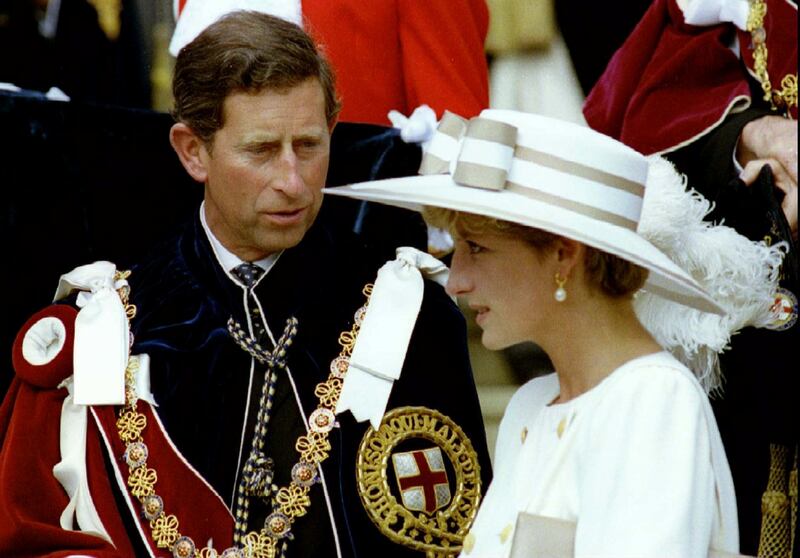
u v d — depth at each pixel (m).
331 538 10.43
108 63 17.97
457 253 8.39
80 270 11.25
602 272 8.04
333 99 10.62
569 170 8.07
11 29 17.69
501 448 8.88
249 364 10.80
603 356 8.09
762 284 9.79
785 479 11.80
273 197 10.28
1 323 11.70
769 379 11.63
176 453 10.49
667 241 8.86
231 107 10.16
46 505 10.54
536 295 8.14
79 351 10.72
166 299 10.96
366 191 8.45
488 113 8.52
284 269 10.91
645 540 7.39
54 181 11.84
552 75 18.69
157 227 12.09
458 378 11.10
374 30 14.22
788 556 11.75
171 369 10.73
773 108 13.12
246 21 10.34
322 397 10.72
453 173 8.43
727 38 13.50
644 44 13.80
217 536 10.34
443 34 14.34
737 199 12.00
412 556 10.54
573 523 7.87
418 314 11.08
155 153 12.11
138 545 10.41
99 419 10.59
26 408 10.79
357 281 11.19
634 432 7.70
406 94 14.46
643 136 13.36
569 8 18.48
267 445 10.63
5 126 11.70
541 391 8.77
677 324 9.45
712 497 7.64
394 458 10.61
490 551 8.35
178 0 15.13
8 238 11.70
